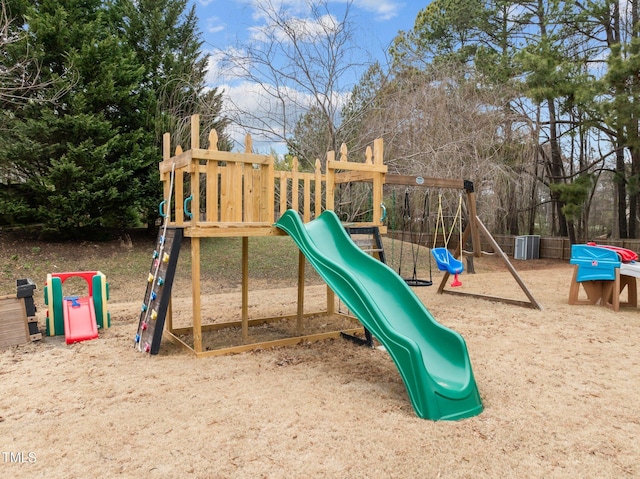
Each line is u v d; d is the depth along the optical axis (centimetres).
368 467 258
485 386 396
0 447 283
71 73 1128
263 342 523
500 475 252
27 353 502
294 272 1207
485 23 2031
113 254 1223
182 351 514
